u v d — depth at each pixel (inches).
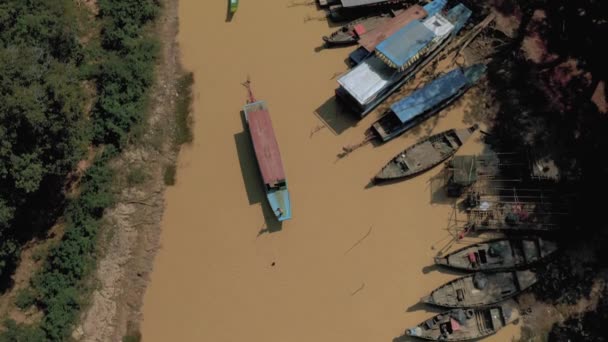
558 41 1964.8
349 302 1721.2
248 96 2020.2
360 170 1881.2
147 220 1845.5
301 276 1764.3
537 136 1833.2
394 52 1887.3
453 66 1996.8
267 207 1856.5
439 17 2003.0
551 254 1681.8
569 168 1752.0
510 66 1956.2
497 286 1669.5
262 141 1834.4
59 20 1840.6
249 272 1781.5
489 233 1752.0
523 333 1632.6
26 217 1790.1
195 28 2148.1
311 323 1708.9
